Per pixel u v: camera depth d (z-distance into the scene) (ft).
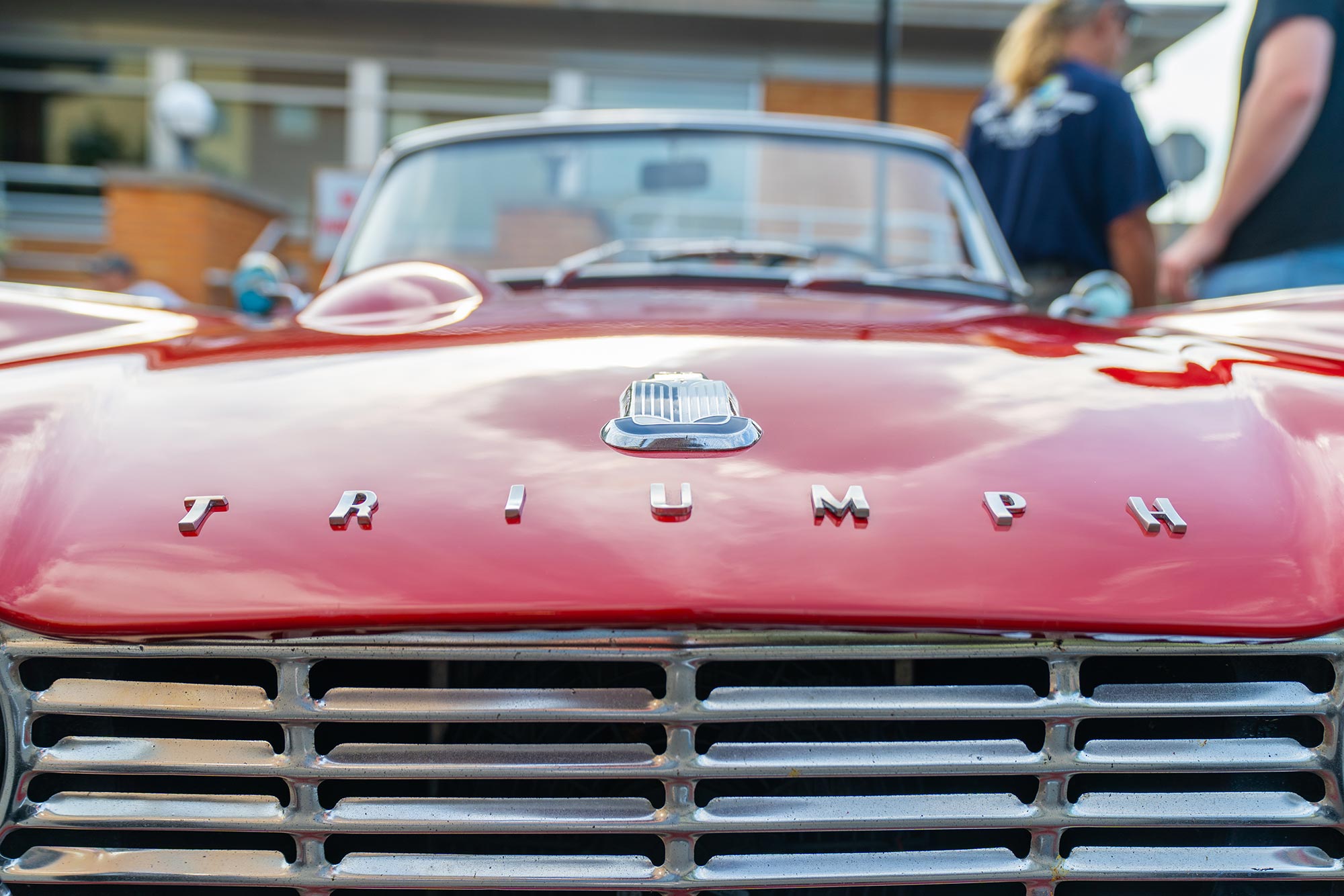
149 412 4.16
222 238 28.09
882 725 3.58
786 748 3.35
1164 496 3.64
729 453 3.75
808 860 3.37
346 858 3.40
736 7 35.01
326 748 3.51
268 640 3.31
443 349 4.71
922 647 3.31
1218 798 3.43
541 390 4.18
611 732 3.61
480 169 8.43
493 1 35.32
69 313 5.70
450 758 3.37
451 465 3.72
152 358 4.78
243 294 7.52
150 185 26.91
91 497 3.68
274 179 37.52
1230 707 3.39
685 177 8.44
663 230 8.34
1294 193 10.18
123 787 3.50
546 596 3.27
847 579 3.31
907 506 3.54
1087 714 3.36
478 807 3.37
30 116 37.06
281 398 4.23
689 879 3.33
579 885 3.32
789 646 3.30
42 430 3.98
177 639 3.32
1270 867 3.41
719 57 36.99
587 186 8.42
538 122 8.68
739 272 7.07
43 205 36.58
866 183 8.51
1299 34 9.82
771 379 4.28
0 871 3.37
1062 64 10.81
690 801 3.34
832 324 5.28
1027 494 3.61
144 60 37.06
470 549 3.39
